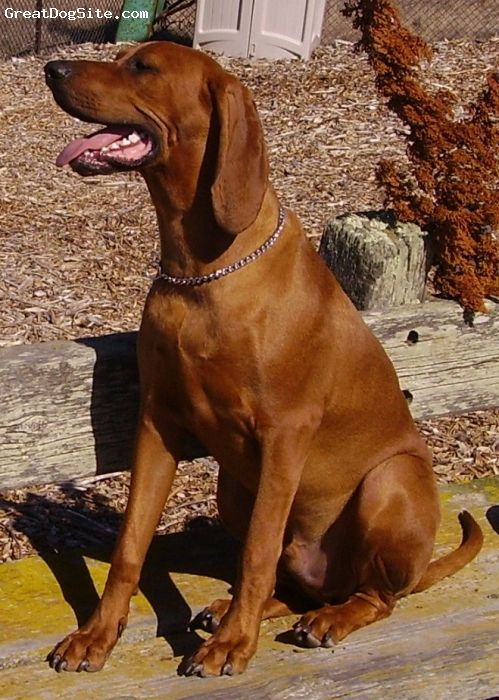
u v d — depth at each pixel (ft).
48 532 20.62
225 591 16.01
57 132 43.29
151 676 14.23
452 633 15.46
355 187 37.42
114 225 34.55
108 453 16.74
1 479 16.14
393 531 15.51
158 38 59.21
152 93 14.20
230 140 14.06
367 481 15.79
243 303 14.33
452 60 50.83
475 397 19.34
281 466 14.75
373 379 15.70
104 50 56.59
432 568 16.44
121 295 29.91
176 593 15.85
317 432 15.46
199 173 14.34
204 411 14.89
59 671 14.17
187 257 14.40
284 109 45.11
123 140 14.51
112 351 16.31
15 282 30.07
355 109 44.86
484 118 19.47
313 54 53.57
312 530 16.26
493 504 18.76
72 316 28.48
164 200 14.56
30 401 16.01
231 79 14.30
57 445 16.34
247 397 14.64
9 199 36.14
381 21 19.42
